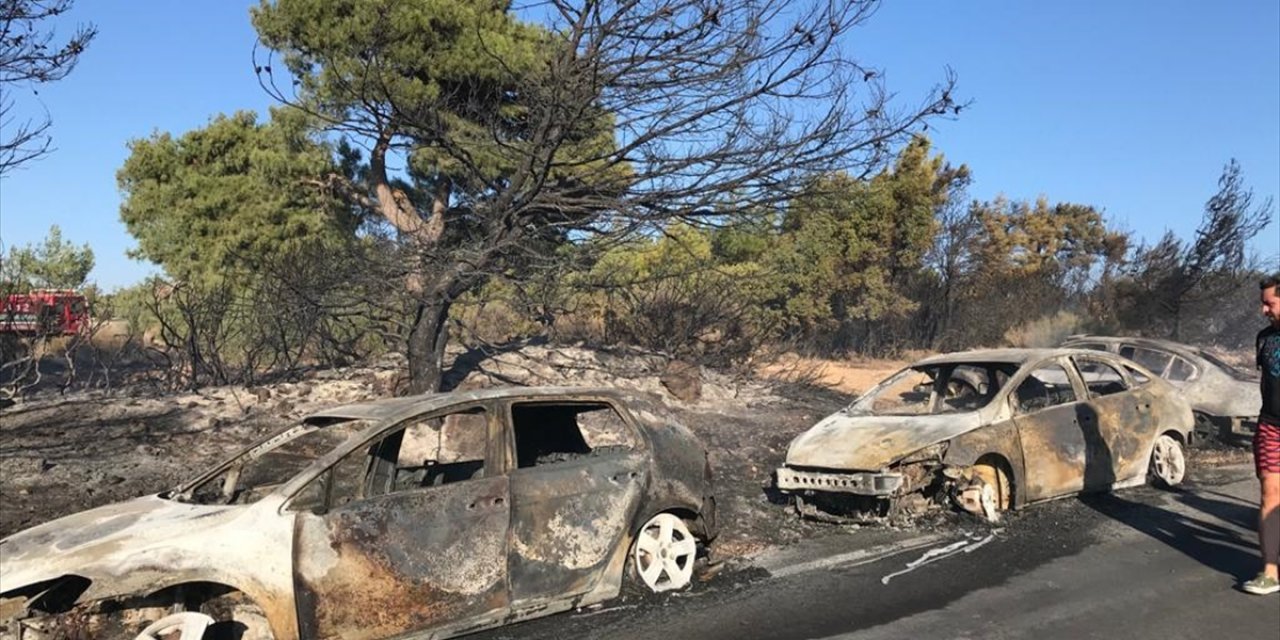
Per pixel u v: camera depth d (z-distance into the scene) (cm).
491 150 1149
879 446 855
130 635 495
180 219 1841
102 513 553
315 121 1645
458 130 1164
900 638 575
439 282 1123
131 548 482
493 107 1254
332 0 1305
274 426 1130
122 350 1512
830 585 689
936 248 2905
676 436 696
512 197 1056
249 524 502
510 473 591
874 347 2675
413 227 1432
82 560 474
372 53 1163
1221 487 1009
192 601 512
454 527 555
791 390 1638
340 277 1165
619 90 983
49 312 1335
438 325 1177
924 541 809
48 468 927
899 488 827
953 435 854
